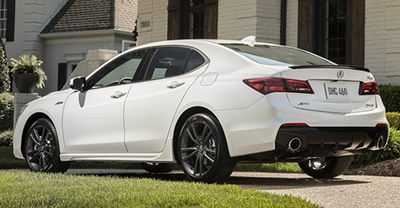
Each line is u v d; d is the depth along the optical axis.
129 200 5.68
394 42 15.25
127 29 29.64
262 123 7.29
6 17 32.34
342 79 7.73
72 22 30.83
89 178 7.90
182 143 7.99
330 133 7.46
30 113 10.01
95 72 9.41
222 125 7.57
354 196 6.79
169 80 8.33
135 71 8.86
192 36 19.59
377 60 15.55
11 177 7.93
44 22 31.70
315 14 16.83
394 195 6.86
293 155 7.51
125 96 8.76
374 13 15.63
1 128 23.67
